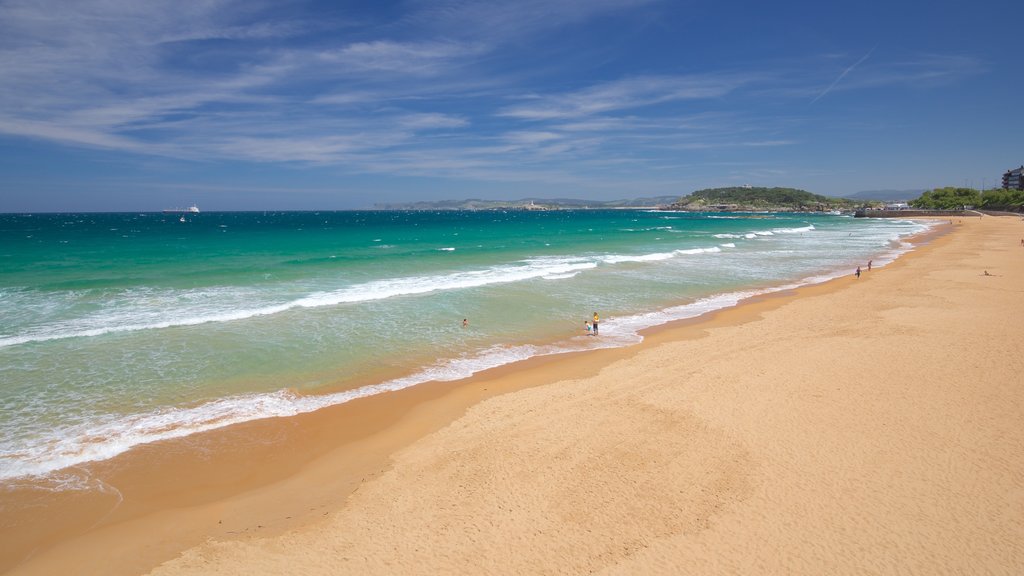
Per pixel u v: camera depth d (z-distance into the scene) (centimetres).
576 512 826
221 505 877
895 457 966
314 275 2947
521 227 9294
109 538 795
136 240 5262
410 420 1189
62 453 1021
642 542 756
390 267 3331
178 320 1912
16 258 3484
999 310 2056
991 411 1142
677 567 707
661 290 2712
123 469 977
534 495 873
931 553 725
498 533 782
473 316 2111
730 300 2481
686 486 889
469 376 1475
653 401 1241
